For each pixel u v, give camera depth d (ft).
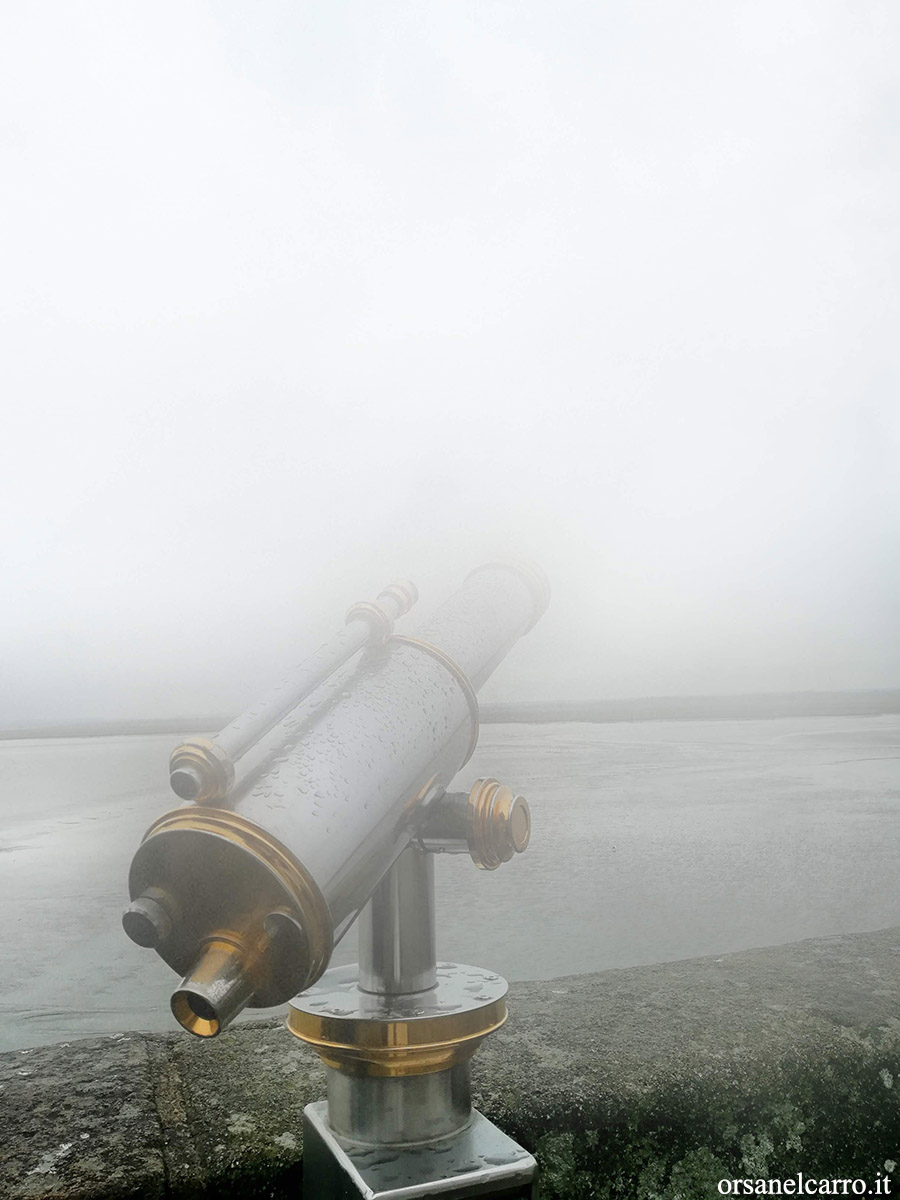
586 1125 4.61
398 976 3.83
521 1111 4.53
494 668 5.23
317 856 3.15
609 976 6.54
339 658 3.84
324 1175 3.69
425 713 4.09
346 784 3.43
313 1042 3.62
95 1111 4.51
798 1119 5.00
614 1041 5.29
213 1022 3.07
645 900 34.04
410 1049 3.46
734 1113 4.90
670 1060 5.03
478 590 5.43
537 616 5.79
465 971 4.42
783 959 6.92
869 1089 5.19
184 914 3.15
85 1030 21.71
